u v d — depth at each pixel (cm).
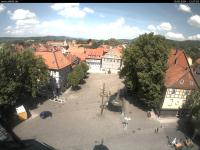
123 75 5644
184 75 4438
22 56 4478
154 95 4512
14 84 3938
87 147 3322
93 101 5450
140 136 3781
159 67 4466
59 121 4166
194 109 3991
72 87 6644
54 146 3288
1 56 3841
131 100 5650
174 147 3488
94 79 8094
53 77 5928
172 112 4684
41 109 4700
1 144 3108
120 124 4194
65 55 7600
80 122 4172
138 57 4856
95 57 10119
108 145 3419
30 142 3344
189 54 12100
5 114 4172
